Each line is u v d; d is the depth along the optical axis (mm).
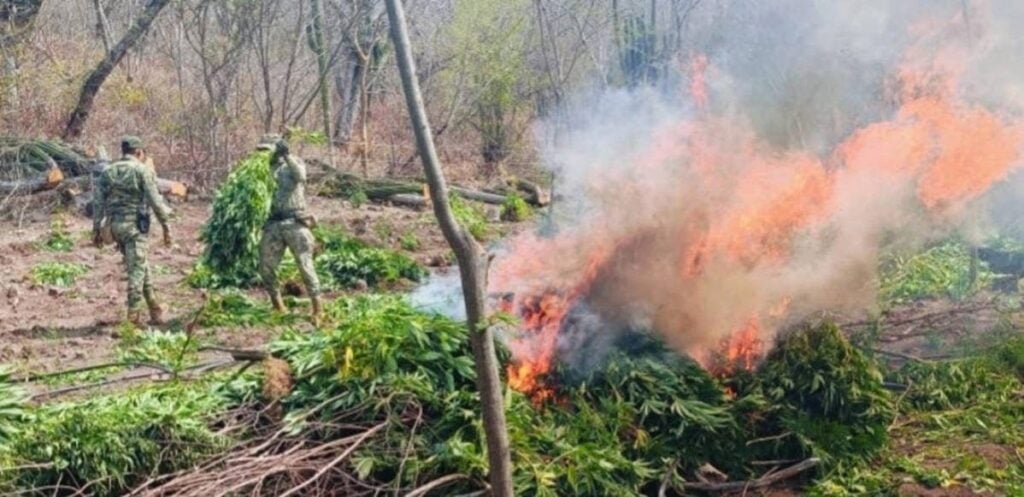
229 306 11992
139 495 6430
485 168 25578
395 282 14078
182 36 26078
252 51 26547
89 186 19594
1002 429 8695
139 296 11422
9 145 20047
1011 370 9906
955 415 8969
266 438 7098
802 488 7809
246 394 7504
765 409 8133
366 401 7129
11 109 21375
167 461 6762
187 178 21578
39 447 6555
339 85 28406
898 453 8336
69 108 22766
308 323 11648
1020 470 7957
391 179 22344
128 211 11453
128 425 6766
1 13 22062
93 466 6547
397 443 7000
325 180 21328
